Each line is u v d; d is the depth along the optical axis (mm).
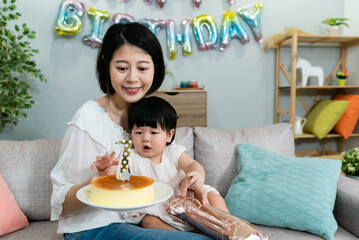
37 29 2814
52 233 1231
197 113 2816
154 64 1066
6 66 2316
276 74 3221
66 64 2891
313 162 1399
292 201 1227
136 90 1019
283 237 1166
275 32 3230
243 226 796
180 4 3020
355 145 3203
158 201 743
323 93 3379
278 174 1364
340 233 1222
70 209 909
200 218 895
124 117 1173
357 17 3141
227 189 1518
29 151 1392
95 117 1030
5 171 1331
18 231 1249
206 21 3016
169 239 810
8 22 2750
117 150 1037
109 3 2902
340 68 3391
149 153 1160
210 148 1542
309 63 2990
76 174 976
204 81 3141
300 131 3000
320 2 3293
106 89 1104
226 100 3209
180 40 3000
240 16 3137
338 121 3045
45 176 1347
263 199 1280
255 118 3285
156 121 1122
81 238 935
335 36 2898
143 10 2965
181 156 1191
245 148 1524
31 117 2875
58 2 2826
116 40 979
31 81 2840
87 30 2889
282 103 3297
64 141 1000
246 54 3191
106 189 738
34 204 1331
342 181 1405
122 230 901
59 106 2920
